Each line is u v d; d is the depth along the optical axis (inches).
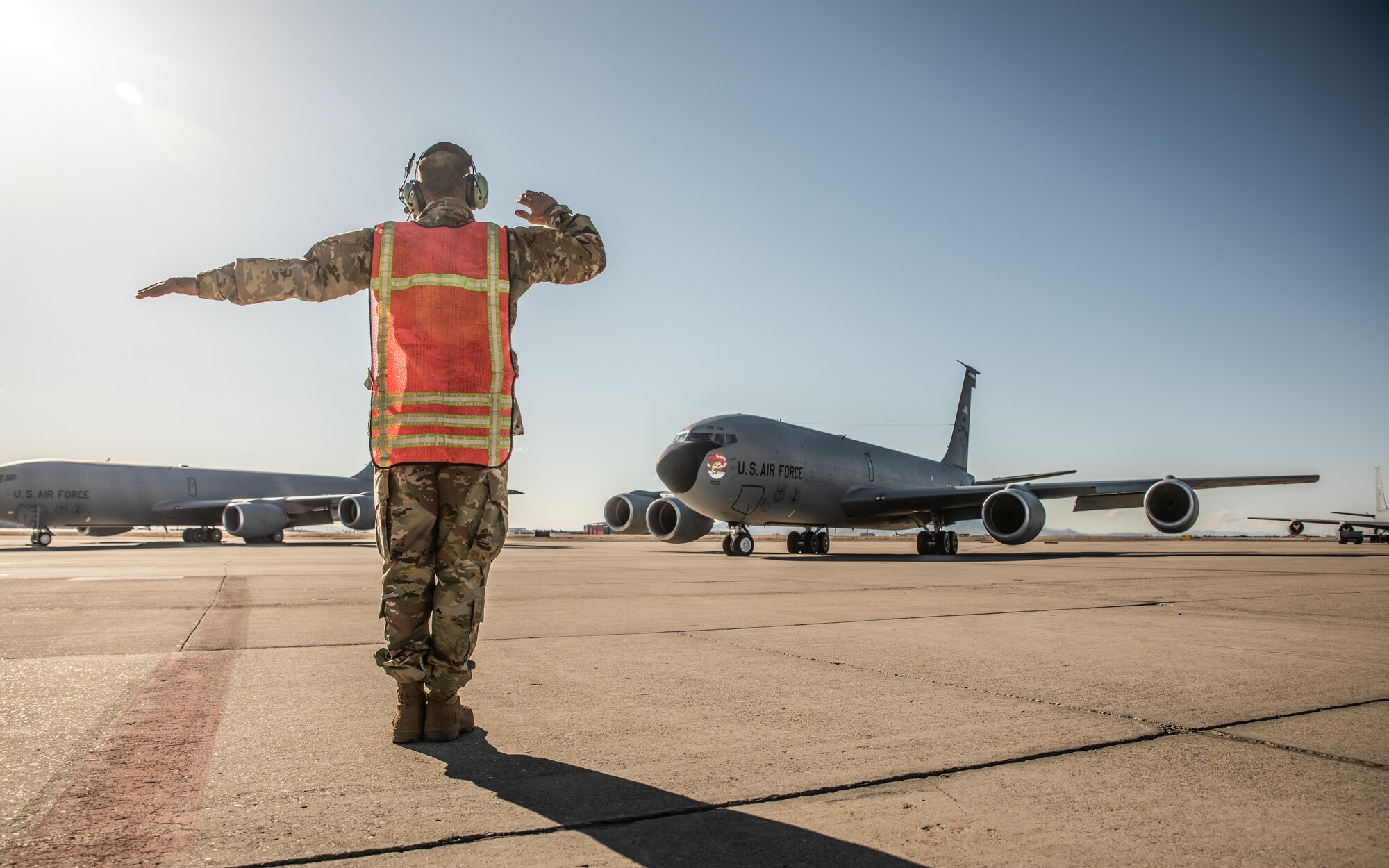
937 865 60.5
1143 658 153.6
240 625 200.4
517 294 110.0
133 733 98.4
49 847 63.2
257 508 1254.3
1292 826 68.6
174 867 59.4
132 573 430.9
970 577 405.7
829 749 92.0
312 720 106.0
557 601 274.2
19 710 109.4
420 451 97.3
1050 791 77.7
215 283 99.9
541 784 79.9
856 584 353.1
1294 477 658.8
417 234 103.8
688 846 64.0
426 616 97.0
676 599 280.4
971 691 123.1
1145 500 662.5
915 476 933.2
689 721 105.5
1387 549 1318.9
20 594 287.7
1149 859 61.6
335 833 66.6
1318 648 165.3
